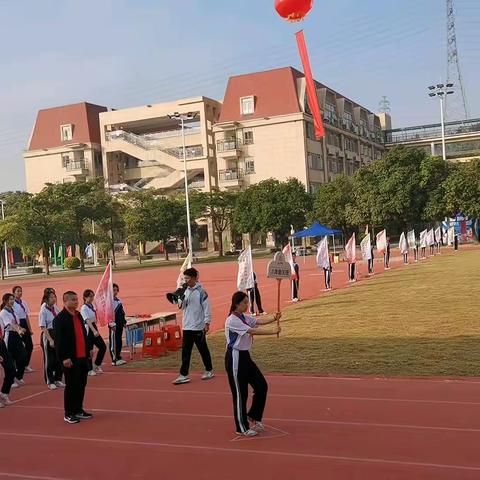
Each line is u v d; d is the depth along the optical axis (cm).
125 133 7825
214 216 6412
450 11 8819
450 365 1020
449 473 556
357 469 578
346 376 991
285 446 659
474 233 5875
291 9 1119
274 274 996
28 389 1080
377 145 9225
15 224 5294
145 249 8169
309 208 6078
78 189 5709
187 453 657
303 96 6969
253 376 708
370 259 3062
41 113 8231
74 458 669
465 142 9031
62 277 5125
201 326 1024
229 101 7262
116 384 1060
